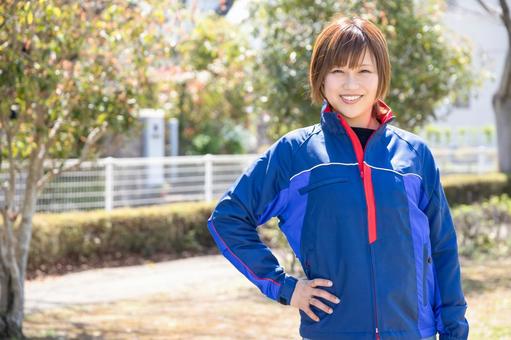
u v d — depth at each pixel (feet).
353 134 8.14
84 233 33.76
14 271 20.34
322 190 7.98
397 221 7.95
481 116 71.15
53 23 18.06
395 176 8.05
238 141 66.23
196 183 42.57
